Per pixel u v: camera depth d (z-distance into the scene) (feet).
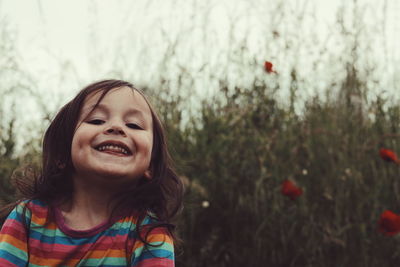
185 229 9.11
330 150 9.78
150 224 4.88
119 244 4.71
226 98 10.55
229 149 9.75
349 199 9.60
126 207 4.93
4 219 5.73
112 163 4.67
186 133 9.95
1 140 10.00
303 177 9.75
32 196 5.05
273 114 10.63
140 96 5.08
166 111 10.14
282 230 9.15
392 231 8.31
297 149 9.87
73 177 5.07
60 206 4.94
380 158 10.06
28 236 4.75
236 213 9.35
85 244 4.65
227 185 9.53
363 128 10.38
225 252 9.25
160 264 4.73
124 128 4.76
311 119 10.34
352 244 9.32
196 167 9.62
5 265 4.60
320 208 9.55
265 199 9.37
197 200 9.19
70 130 5.05
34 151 9.65
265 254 9.27
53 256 4.63
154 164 5.42
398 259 9.39
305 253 9.14
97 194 4.86
